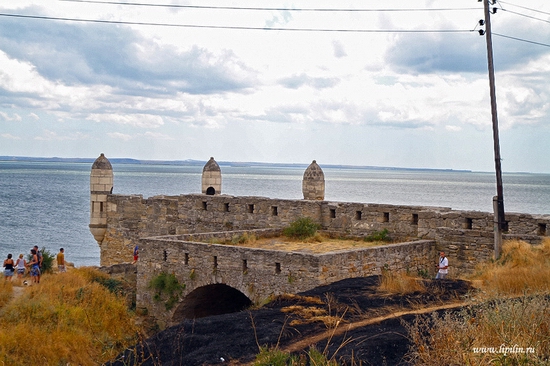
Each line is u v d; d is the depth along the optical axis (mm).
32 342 22672
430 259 29016
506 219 28219
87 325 25625
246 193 147000
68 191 156875
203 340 16234
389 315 17797
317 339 15727
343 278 25219
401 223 31672
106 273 35531
